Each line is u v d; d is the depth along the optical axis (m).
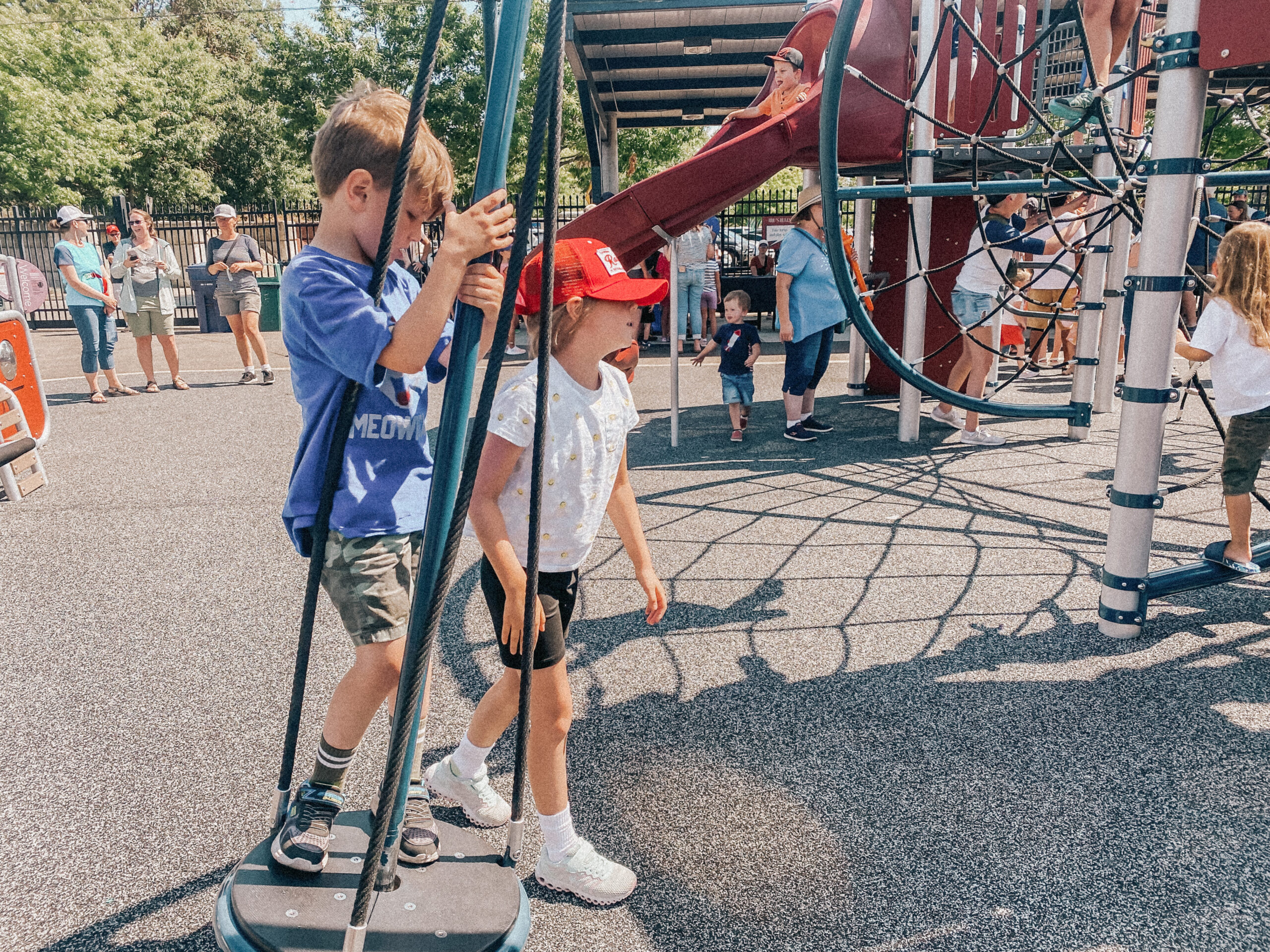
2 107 24.08
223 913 1.77
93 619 3.54
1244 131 17.59
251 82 31.91
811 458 6.07
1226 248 3.26
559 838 1.98
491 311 1.50
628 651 3.21
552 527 1.89
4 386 5.24
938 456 6.08
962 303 6.36
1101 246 6.81
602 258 1.87
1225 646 3.16
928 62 4.40
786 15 10.02
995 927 1.87
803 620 3.45
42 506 5.17
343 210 1.75
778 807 2.29
